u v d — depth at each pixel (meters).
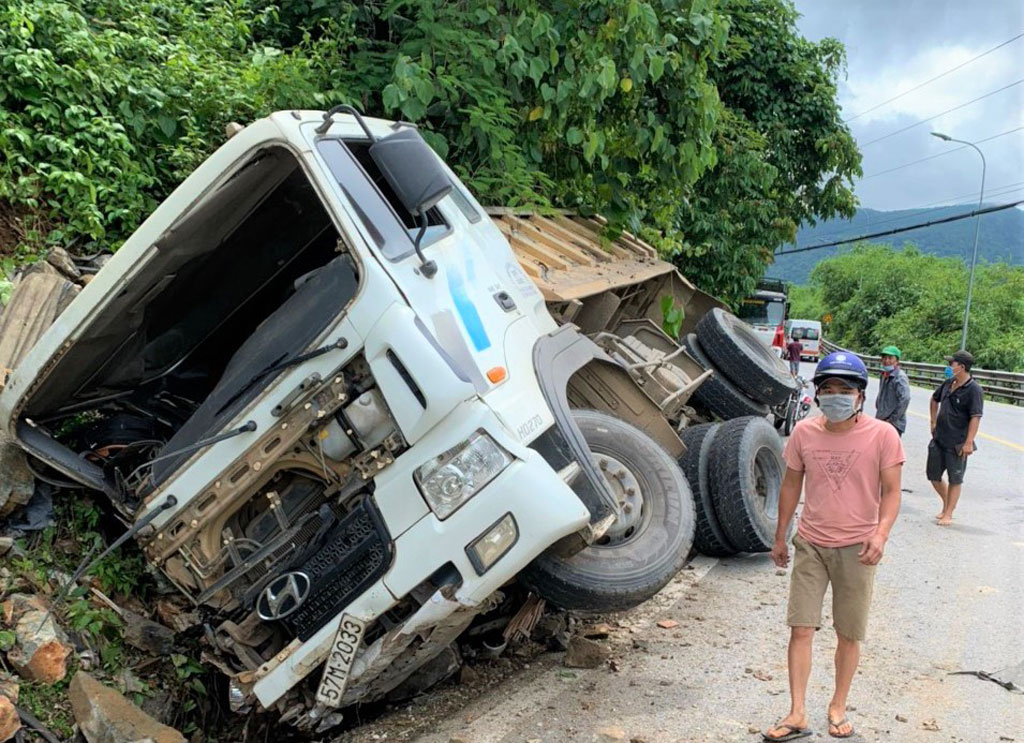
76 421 5.20
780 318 25.72
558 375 4.73
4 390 4.34
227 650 4.17
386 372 3.80
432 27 7.27
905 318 53.56
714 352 8.73
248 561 4.07
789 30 16.80
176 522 4.10
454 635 4.20
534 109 7.99
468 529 3.78
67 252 5.88
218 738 4.44
